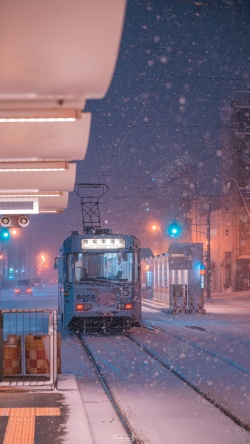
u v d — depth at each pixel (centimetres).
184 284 4778
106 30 604
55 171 1268
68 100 774
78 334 3097
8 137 930
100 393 1524
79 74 647
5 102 774
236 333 3070
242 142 8444
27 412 1209
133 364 2016
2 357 1495
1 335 1502
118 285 3078
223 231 8725
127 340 2798
